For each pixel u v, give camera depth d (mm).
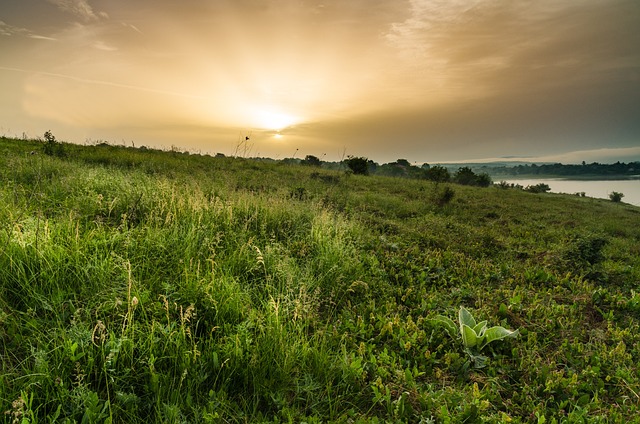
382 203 13484
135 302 2920
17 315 3129
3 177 7680
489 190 28234
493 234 9859
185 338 3102
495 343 4145
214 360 2959
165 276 4203
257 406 2873
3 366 2625
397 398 3137
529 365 3791
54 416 2311
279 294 4270
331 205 10492
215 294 3775
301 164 29859
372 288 5355
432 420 2818
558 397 3346
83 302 3412
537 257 7957
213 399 2756
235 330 3467
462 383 3449
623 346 4070
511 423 2906
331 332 3965
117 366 2783
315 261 5602
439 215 12758
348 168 29594
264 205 7711
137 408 2572
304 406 2967
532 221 14312
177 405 2609
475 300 5379
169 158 17781
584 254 7531
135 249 4520
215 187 9945
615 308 5328
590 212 19438
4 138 17844
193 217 5945
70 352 2734
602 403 3297
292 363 3180
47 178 7938
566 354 4020
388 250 7309
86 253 4098
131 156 15812
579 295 5727
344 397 3064
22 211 4492
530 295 5609
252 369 3016
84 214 5652
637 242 11664
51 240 4035
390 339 4055
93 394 2434
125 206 6273
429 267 6484
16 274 3512
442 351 3969
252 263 4934
